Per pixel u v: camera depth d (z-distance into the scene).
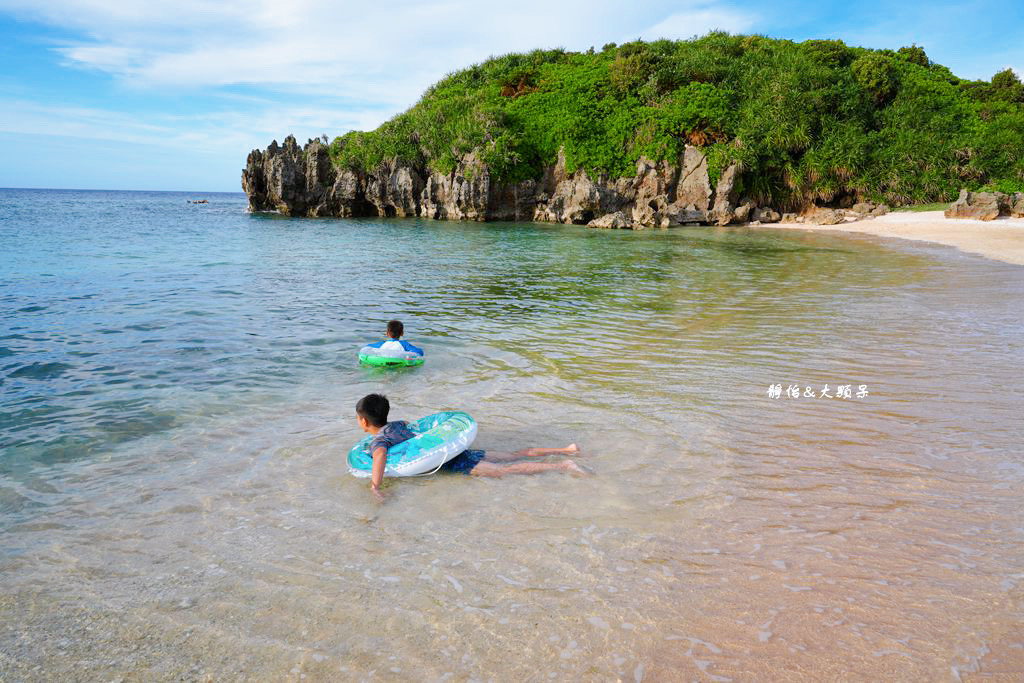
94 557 3.97
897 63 53.31
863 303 13.28
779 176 45.16
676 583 3.61
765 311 12.54
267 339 9.91
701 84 48.06
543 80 52.66
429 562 3.88
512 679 2.89
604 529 4.24
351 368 8.40
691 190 43.75
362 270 18.69
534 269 19.52
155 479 5.09
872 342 9.73
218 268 18.31
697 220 42.81
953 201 42.09
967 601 3.37
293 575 3.76
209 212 60.22
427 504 4.66
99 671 2.98
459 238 31.20
